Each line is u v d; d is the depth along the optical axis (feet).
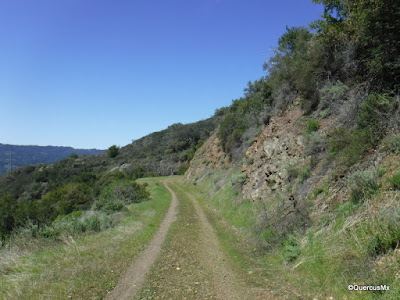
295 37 64.18
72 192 111.75
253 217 37.86
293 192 33.73
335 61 41.24
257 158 53.36
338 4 39.37
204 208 60.59
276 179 40.81
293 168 37.70
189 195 88.53
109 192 77.15
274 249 25.26
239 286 19.43
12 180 241.35
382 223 17.60
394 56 28.91
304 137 40.19
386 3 27.91
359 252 17.33
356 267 16.65
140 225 41.55
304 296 16.69
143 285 19.85
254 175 49.47
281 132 49.19
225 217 46.96
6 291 17.95
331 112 38.01
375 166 23.36
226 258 26.43
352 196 22.45
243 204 45.52
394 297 13.38
